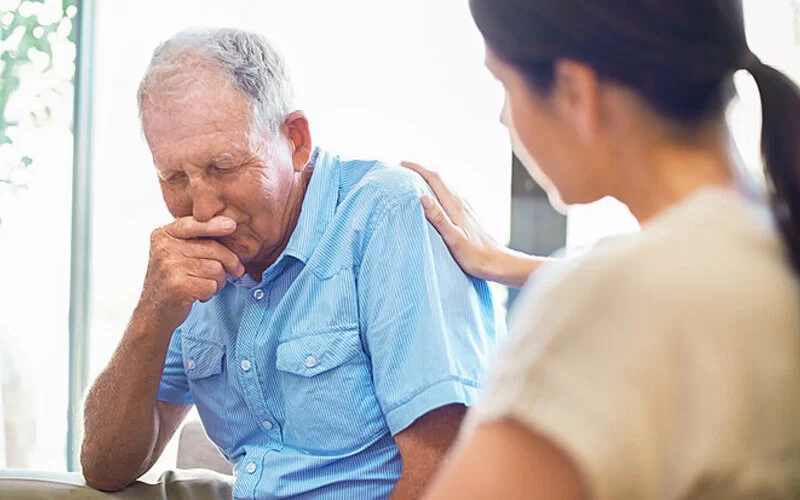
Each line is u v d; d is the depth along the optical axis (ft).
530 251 8.04
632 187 2.47
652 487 2.07
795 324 2.15
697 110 2.37
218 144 4.66
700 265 2.15
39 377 9.27
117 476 5.38
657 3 2.32
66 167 9.18
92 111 9.18
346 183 5.19
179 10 8.86
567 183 2.58
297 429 5.01
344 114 8.26
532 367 2.14
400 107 8.15
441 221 4.82
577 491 2.04
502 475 2.08
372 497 4.86
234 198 4.79
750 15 6.80
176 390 5.63
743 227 2.25
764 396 2.09
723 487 2.09
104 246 9.28
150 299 5.03
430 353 4.52
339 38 8.23
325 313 4.91
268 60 4.85
